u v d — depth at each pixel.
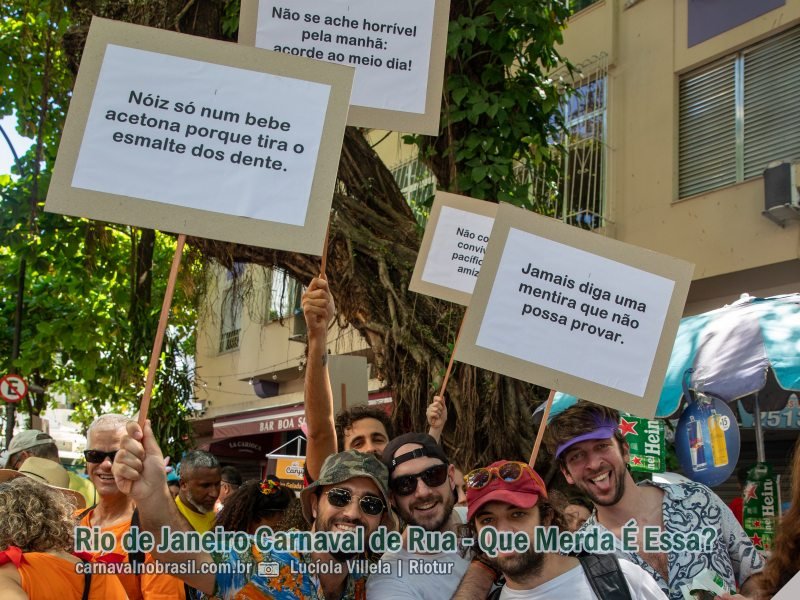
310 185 3.17
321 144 3.20
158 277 14.21
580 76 12.29
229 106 3.17
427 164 8.52
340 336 8.73
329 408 3.79
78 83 3.11
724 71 10.73
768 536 5.65
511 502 2.85
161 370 10.60
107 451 4.31
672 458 6.96
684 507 3.73
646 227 11.15
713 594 3.40
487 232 5.47
